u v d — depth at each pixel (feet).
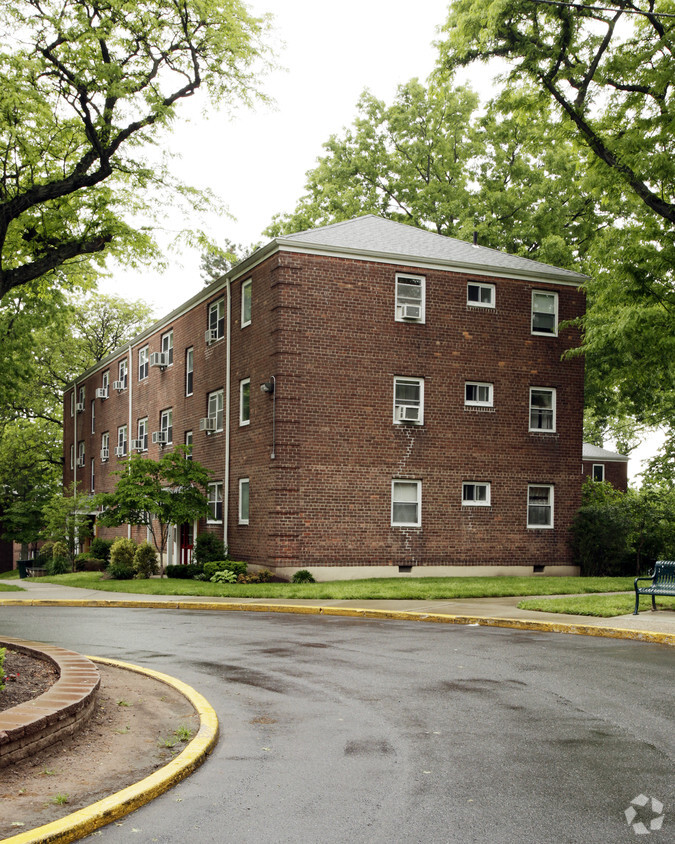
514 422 84.28
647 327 69.46
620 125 69.41
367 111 142.61
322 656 37.40
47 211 78.38
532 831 16.44
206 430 93.66
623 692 29.60
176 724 23.88
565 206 121.39
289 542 74.79
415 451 79.82
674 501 86.79
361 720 25.58
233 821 16.93
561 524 85.61
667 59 64.75
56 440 179.22
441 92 73.77
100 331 178.29
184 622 50.83
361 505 77.41
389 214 140.05
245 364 84.07
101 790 18.04
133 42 72.13
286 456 75.25
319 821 16.94
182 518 83.97
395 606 56.08
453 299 82.43
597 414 115.85
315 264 77.30
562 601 54.70
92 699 24.08
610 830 16.52
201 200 78.84
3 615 55.52
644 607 51.83
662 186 68.13
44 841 15.23
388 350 79.41
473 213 128.26
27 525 157.48
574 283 87.66
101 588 73.56
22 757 19.79
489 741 23.15
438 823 16.85
